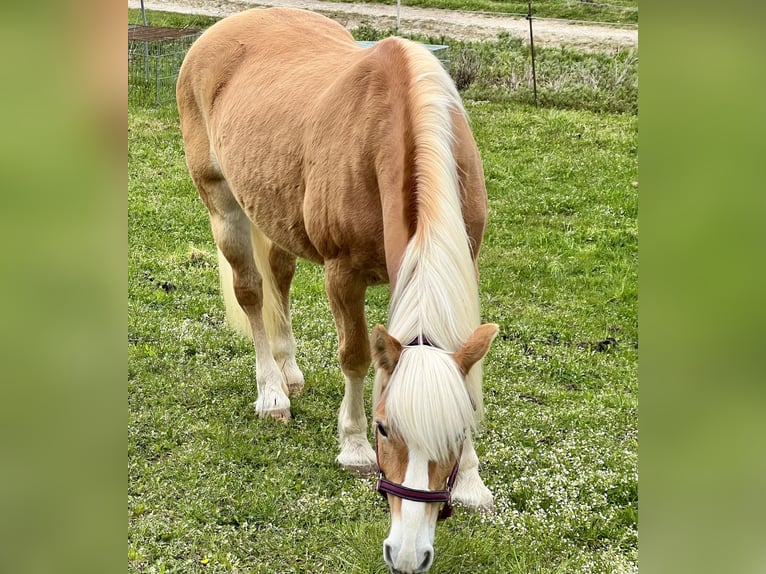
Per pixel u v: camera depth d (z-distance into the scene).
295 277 6.30
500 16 14.09
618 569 3.17
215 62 4.55
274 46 4.38
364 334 3.74
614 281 6.08
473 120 10.09
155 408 4.46
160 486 3.82
